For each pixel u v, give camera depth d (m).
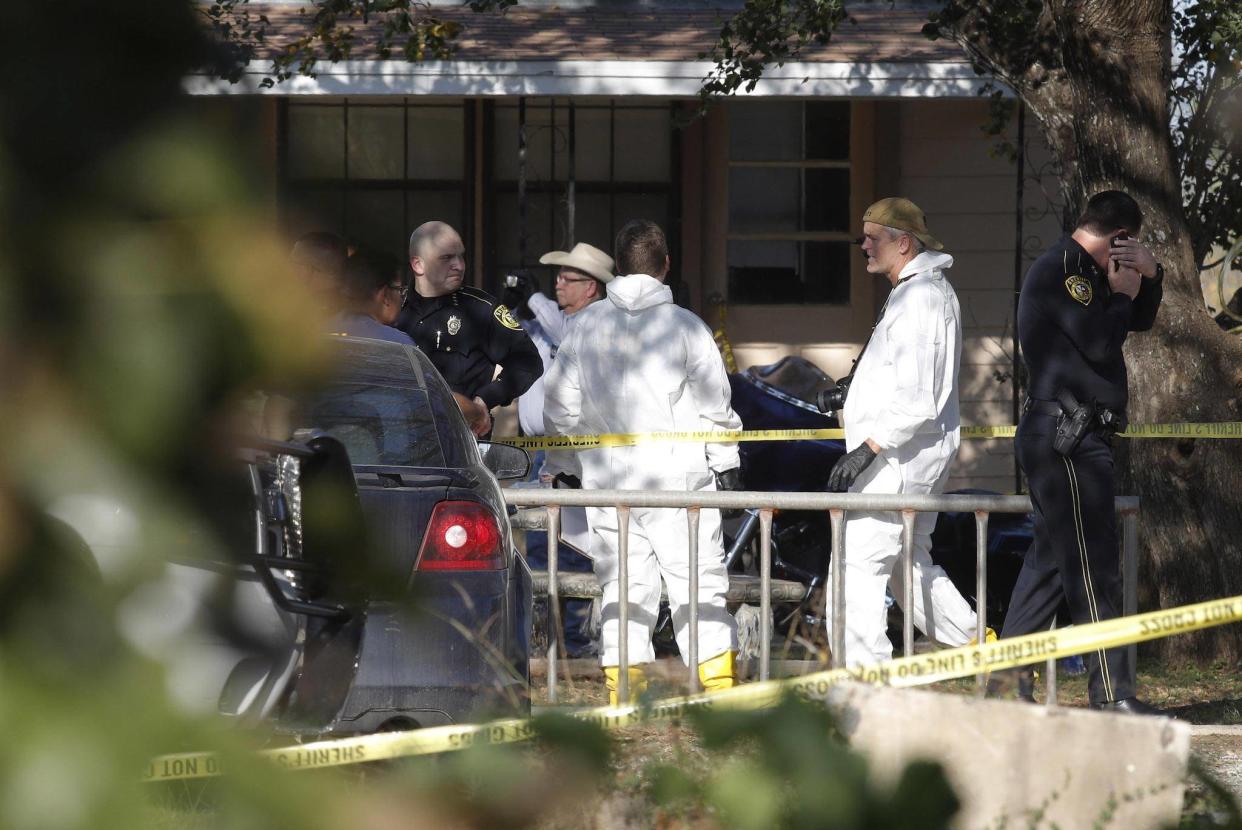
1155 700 23.58
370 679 13.37
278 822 1.75
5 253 1.67
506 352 24.91
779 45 32.41
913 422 20.86
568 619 25.97
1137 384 26.16
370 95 37.88
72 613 1.67
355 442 15.42
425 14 40.09
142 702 1.66
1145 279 19.69
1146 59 25.78
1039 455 19.09
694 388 21.83
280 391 1.82
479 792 2.44
